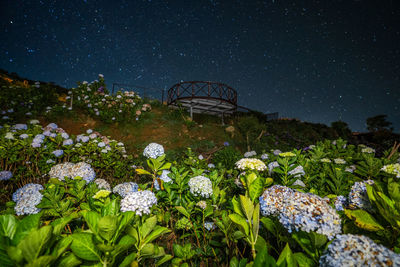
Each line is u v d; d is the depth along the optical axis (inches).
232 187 126.0
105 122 365.1
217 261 60.9
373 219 37.4
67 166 95.2
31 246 25.4
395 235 36.1
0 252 26.2
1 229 29.0
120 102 400.2
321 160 106.5
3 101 293.4
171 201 79.1
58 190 60.9
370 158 89.4
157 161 80.4
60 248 30.5
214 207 75.0
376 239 38.3
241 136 457.7
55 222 35.5
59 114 333.7
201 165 189.6
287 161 83.3
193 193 72.5
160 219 72.0
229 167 255.0
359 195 47.9
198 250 63.1
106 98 398.9
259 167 81.8
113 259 32.2
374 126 820.0
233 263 44.7
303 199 40.8
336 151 134.1
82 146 208.5
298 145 499.2
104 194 51.8
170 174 80.3
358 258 27.3
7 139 165.2
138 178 210.7
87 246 32.1
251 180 51.4
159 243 78.7
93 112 363.6
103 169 209.6
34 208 60.0
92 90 416.8
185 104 527.5
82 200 64.2
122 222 35.0
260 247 39.5
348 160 124.5
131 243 33.3
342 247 29.3
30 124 226.2
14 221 30.1
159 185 86.7
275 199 49.1
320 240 34.3
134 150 322.0
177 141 366.6
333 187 81.2
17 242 28.5
